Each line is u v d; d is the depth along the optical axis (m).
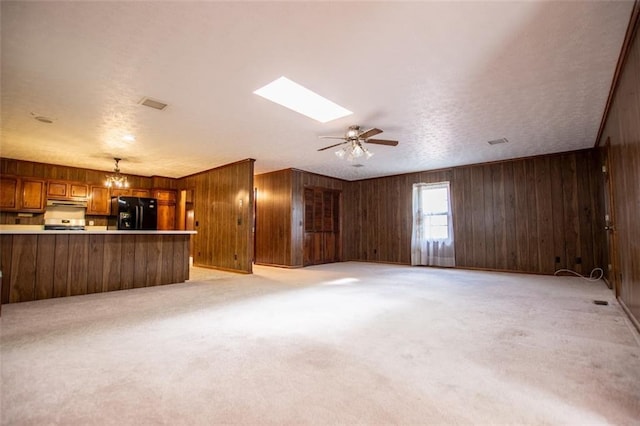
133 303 3.66
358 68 2.73
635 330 2.67
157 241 4.93
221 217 6.88
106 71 2.77
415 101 3.44
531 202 6.06
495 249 6.43
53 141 4.95
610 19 2.12
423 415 1.49
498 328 2.74
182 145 5.22
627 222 2.95
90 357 2.12
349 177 8.32
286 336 2.54
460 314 3.19
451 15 2.07
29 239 3.84
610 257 4.41
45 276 3.94
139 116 3.86
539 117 3.96
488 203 6.54
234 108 3.63
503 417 1.47
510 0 1.94
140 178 8.05
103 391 1.69
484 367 1.99
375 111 3.72
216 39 2.31
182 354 2.18
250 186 6.23
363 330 2.69
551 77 2.92
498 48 2.45
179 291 4.38
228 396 1.64
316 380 1.81
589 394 1.66
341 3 1.95
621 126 2.99
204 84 3.02
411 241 7.52
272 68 2.72
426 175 7.42
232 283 5.04
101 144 5.15
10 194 6.13
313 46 2.41
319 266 7.39
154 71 2.77
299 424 1.42
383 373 1.90
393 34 2.27
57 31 2.20
